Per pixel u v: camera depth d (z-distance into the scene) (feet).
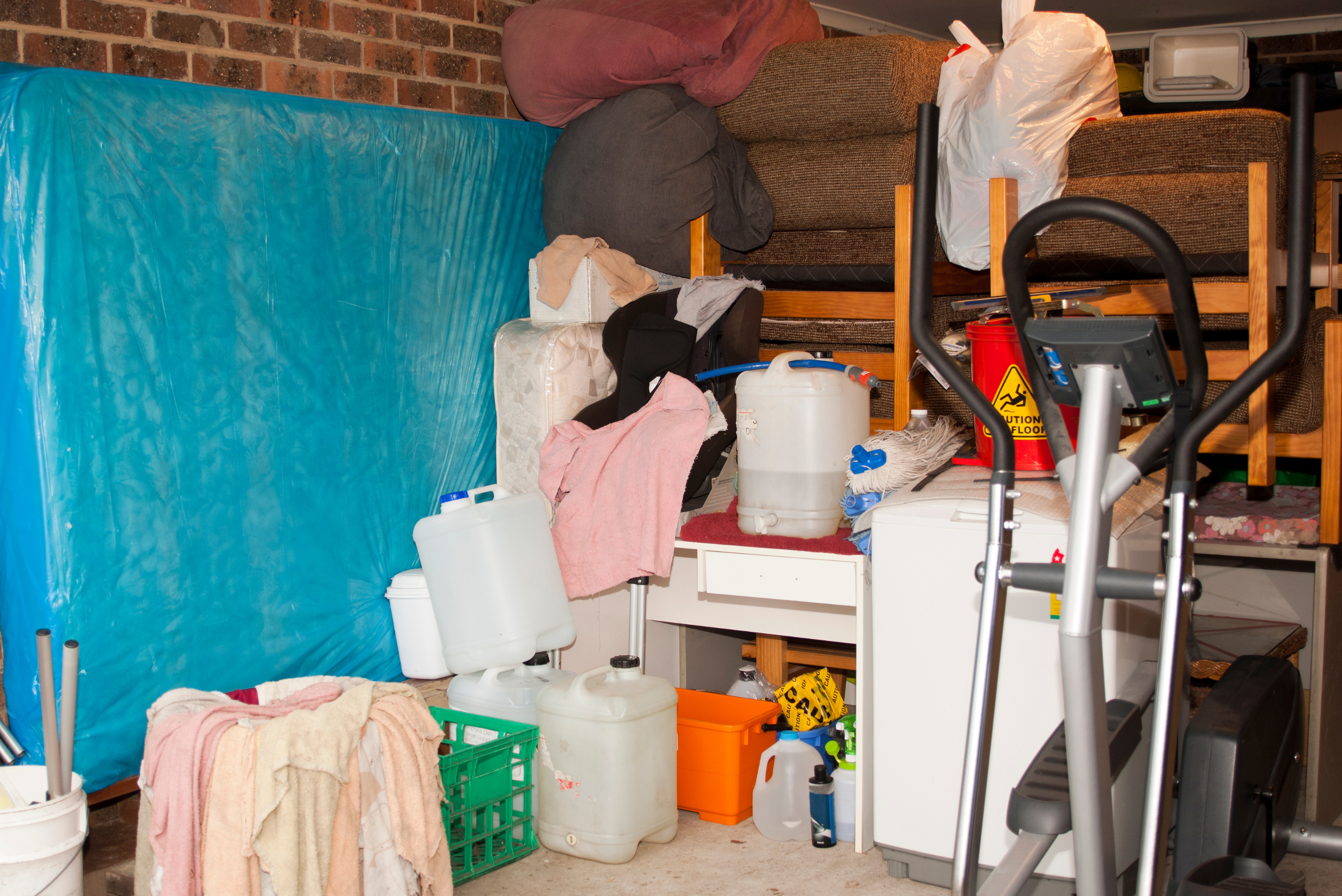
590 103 11.55
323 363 9.70
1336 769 9.81
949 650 8.14
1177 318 4.58
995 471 5.08
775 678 11.13
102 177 8.09
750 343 10.85
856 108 10.48
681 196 11.13
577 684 8.87
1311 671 10.36
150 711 7.57
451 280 10.85
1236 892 5.45
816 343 11.55
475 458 11.18
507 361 11.07
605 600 10.55
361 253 9.97
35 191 7.70
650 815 8.96
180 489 8.66
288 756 6.85
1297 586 11.28
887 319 11.10
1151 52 13.44
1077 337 4.64
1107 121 9.28
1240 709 7.08
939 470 9.15
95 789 8.21
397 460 10.41
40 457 7.85
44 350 7.80
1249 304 8.67
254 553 9.23
